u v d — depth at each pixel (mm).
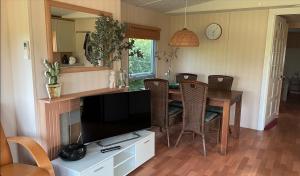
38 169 1979
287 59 8688
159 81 3406
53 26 2377
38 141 2398
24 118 2428
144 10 4285
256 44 4285
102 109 2648
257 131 4363
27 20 2168
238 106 3895
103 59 2930
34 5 2205
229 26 4508
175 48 5164
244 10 4281
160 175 2768
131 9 3965
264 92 4301
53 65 2342
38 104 2344
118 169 2676
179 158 3213
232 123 4664
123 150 2633
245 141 3855
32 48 2229
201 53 4902
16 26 2248
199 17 4812
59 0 2396
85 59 2756
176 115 3715
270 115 4770
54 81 2369
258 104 4402
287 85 7152
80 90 2771
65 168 2193
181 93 3348
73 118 2676
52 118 2404
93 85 2938
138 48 4188
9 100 2396
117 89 3061
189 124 3414
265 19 4145
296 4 3682
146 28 4285
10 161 2123
